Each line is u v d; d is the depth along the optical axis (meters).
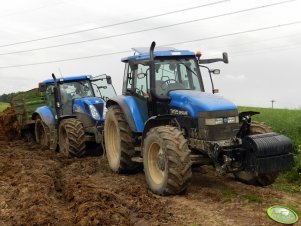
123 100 8.71
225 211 6.07
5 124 15.30
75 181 7.62
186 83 8.12
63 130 11.77
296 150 9.12
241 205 6.34
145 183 8.11
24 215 5.73
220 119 6.98
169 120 7.71
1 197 6.83
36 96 14.47
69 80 12.42
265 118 12.46
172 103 7.67
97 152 12.05
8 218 5.83
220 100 7.22
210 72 8.33
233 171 6.65
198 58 8.37
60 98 12.24
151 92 7.75
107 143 9.50
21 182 7.57
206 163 7.14
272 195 6.88
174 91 7.80
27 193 6.69
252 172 6.40
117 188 7.50
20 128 14.95
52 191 7.21
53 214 5.82
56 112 12.24
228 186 7.54
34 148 13.20
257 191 7.12
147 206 6.29
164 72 8.05
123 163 8.73
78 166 9.92
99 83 12.69
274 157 6.35
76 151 11.14
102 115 11.36
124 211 5.90
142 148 7.79
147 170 7.44
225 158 6.58
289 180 8.05
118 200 6.47
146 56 8.29
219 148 6.63
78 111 11.77
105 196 6.44
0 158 10.29
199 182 7.91
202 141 7.01
